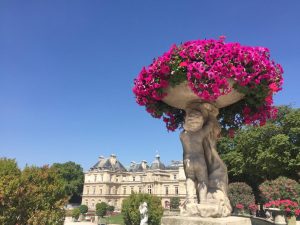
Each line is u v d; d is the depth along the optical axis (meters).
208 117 5.44
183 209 5.10
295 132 29.05
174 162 91.69
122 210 25.23
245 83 4.63
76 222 45.19
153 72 5.04
